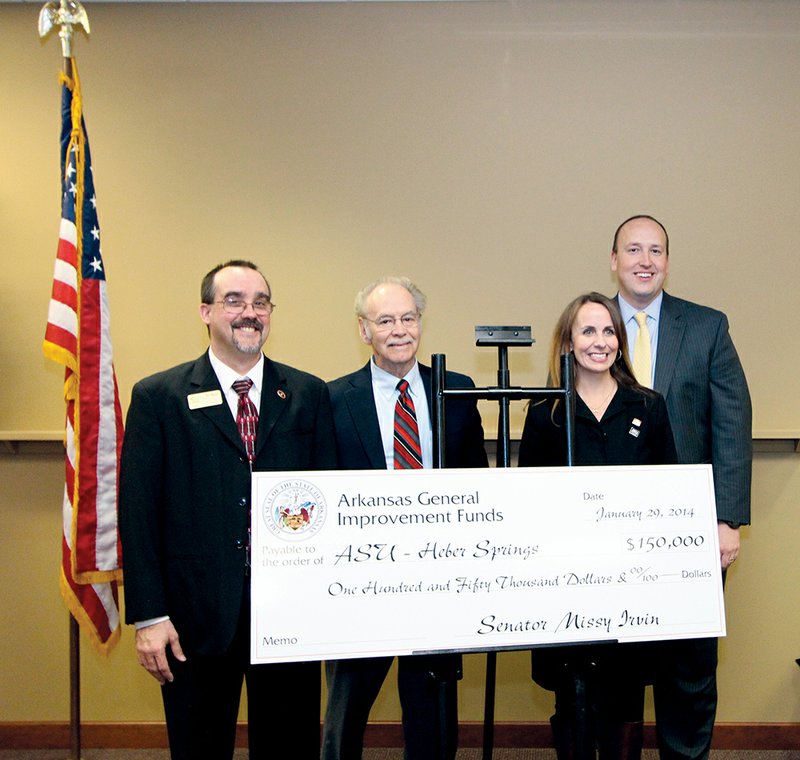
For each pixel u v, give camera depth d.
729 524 2.21
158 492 1.77
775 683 2.78
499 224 2.82
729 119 2.80
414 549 1.54
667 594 1.59
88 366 2.14
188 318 2.82
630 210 2.80
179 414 1.79
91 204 2.22
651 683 2.12
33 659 2.80
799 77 2.80
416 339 1.99
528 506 1.58
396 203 2.82
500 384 1.69
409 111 2.83
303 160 2.83
